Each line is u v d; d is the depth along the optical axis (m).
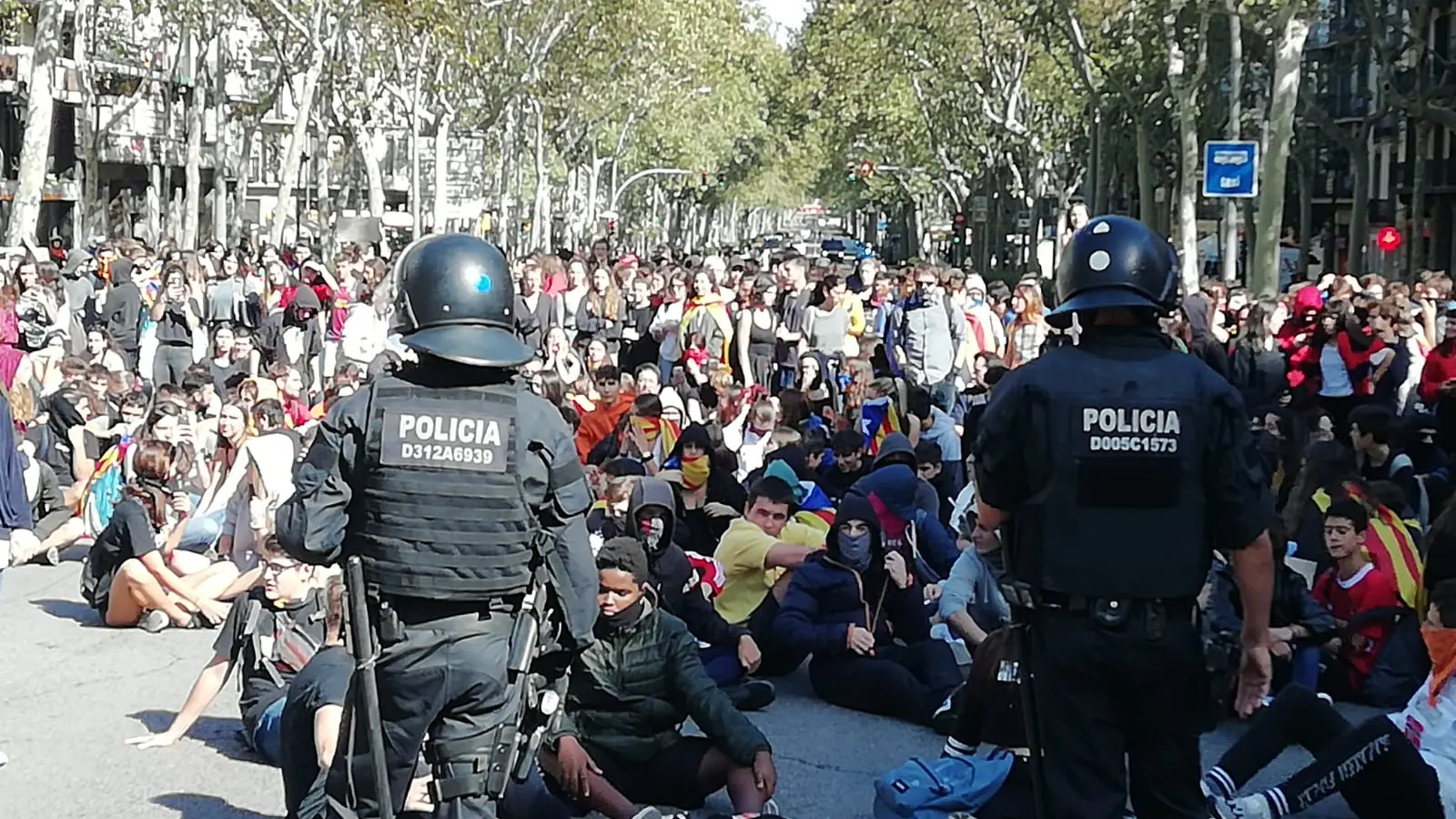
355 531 5.16
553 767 6.78
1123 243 5.25
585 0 49.84
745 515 9.91
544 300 21.28
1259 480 5.17
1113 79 41.75
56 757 7.93
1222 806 6.40
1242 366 16.78
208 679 8.07
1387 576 8.95
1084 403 5.13
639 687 7.02
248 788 7.52
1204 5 32.16
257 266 27.66
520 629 5.20
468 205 52.59
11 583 12.16
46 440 14.55
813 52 62.84
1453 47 52.16
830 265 24.75
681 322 18.55
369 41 45.41
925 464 12.83
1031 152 52.47
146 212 65.25
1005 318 24.19
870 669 8.95
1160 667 5.10
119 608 10.62
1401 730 6.46
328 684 6.25
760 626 9.38
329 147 53.34
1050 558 5.13
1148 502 5.09
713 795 7.46
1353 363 16.34
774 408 14.59
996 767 6.64
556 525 5.22
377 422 5.12
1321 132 55.97
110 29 50.31
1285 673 8.68
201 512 11.93
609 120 71.06
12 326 17.16
